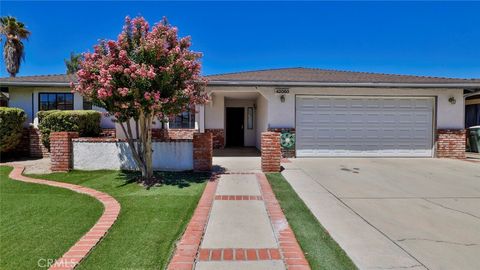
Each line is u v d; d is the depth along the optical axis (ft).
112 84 21.57
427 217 16.31
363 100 39.96
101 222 14.97
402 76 43.68
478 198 20.20
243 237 13.14
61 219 15.67
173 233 13.56
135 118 24.63
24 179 25.66
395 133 40.29
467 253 11.91
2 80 41.47
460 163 35.32
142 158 25.84
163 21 23.62
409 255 11.68
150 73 20.52
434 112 40.29
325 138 39.96
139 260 10.98
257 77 39.50
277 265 10.69
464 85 37.60
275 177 26.35
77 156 29.22
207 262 10.86
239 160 36.81
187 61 22.79
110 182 24.48
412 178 26.63
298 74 43.93
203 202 18.47
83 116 38.99
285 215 16.25
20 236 13.38
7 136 37.29
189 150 28.99
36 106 42.96
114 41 22.49
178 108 24.06
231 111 57.47
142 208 17.38
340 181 25.17
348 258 11.33
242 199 19.24
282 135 39.45
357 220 15.71
